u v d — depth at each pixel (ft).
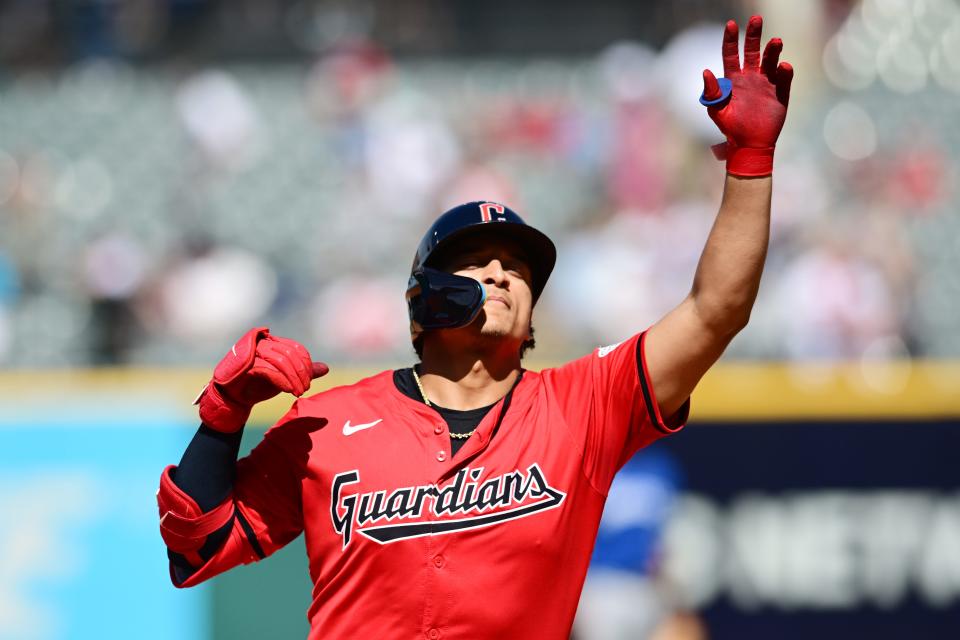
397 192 96.73
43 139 104.58
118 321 83.97
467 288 27.63
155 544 60.54
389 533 26.21
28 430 61.52
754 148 27.07
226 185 99.40
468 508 26.27
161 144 103.19
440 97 106.32
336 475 27.22
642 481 59.72
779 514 59.72
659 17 117.60
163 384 62.28
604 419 27.68
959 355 84.12
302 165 100.48
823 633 59.16
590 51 117.60
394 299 85.10
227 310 84.28
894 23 108.68
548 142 101.40
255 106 105.60
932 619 59.16
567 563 26.68
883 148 101.50
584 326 81.66
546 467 26.86
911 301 84.69
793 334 80.48
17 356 82.02
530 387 28.58
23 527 60.80
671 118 96.12
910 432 60.08
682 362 27.43
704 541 59.41
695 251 84.99
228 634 59.16
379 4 120.78
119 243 87.35
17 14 118.73
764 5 107.14
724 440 60.08
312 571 27.78
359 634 26.32
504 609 25.81
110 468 61.16
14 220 96.94
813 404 60.23
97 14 119.03
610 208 92.89
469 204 29.89
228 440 27.32
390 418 27.91
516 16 119.65
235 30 120.47
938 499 59.82
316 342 82.74
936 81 106.83
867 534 59.72
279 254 92.53
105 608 60.03
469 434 27.63
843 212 92.73
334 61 108.27
